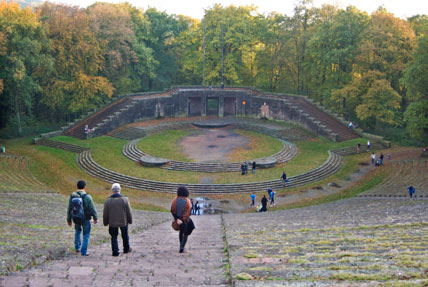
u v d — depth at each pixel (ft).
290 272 23.76
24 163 146.92
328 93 219.00
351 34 205.26
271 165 153.99
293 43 243.19
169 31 277.23
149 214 91.09
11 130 197.67
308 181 142.41
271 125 218.18
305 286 20.42
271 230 47.57
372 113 191.42
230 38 248.73
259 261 27.55
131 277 24.13
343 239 36.24
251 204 121.60
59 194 107.55
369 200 95.86
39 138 187.01
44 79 204.23
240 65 262.67
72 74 204.85
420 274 21.50
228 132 213.25
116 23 222.48
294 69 253.85
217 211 116.47
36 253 30.30
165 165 153.79
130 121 217.97
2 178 115.03
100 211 78.59
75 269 25.79
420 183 116.37
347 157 172.55
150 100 226.99
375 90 186.60
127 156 165.17
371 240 34.71
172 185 135.33
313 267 25.35
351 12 209.05
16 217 52.24
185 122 227.40
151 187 135.44
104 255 32.55
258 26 256.11
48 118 231.71
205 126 222.89
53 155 165.07
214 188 133.69
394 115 195.52
